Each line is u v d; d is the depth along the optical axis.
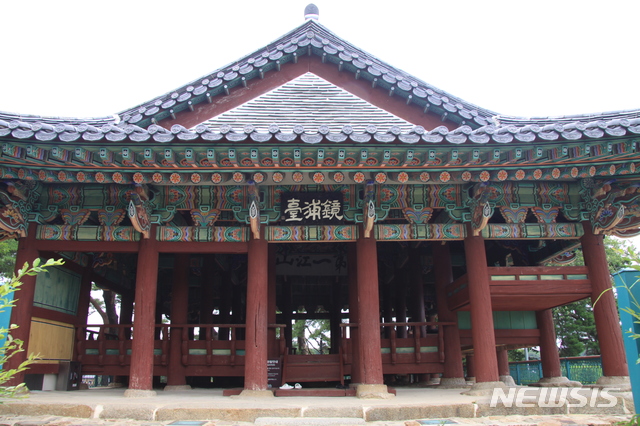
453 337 12.33
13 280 5.50
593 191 10.33
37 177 9.20
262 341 9.70
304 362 12.00
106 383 22.88
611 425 6.84
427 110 11.28
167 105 10.47
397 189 10.52
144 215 9.83
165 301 22.17
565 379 13.25
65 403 7.65
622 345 9.84
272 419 7.13
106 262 13.85
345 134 8.02
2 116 8.58
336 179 9.46
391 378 18.92
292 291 22.25
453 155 8.56
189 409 7.39
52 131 7.79
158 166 8.89
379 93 11.64
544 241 13.95
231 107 11.35
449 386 11.96
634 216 10.34
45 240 10.17
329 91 11.70
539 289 10.30
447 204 10.55
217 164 8.88
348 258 12.65
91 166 8.87
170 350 12.03
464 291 11.32
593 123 8.16
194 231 10.30
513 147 8.48
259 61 11.27
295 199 10.53
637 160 9.02
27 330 9.75
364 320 9.81
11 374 5.72
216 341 12.11
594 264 10.33
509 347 16.42
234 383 16.64
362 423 7.09
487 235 10.41
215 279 20.03
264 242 10.28
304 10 12.39
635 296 5.92
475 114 10.64
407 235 10.41
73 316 12.27
